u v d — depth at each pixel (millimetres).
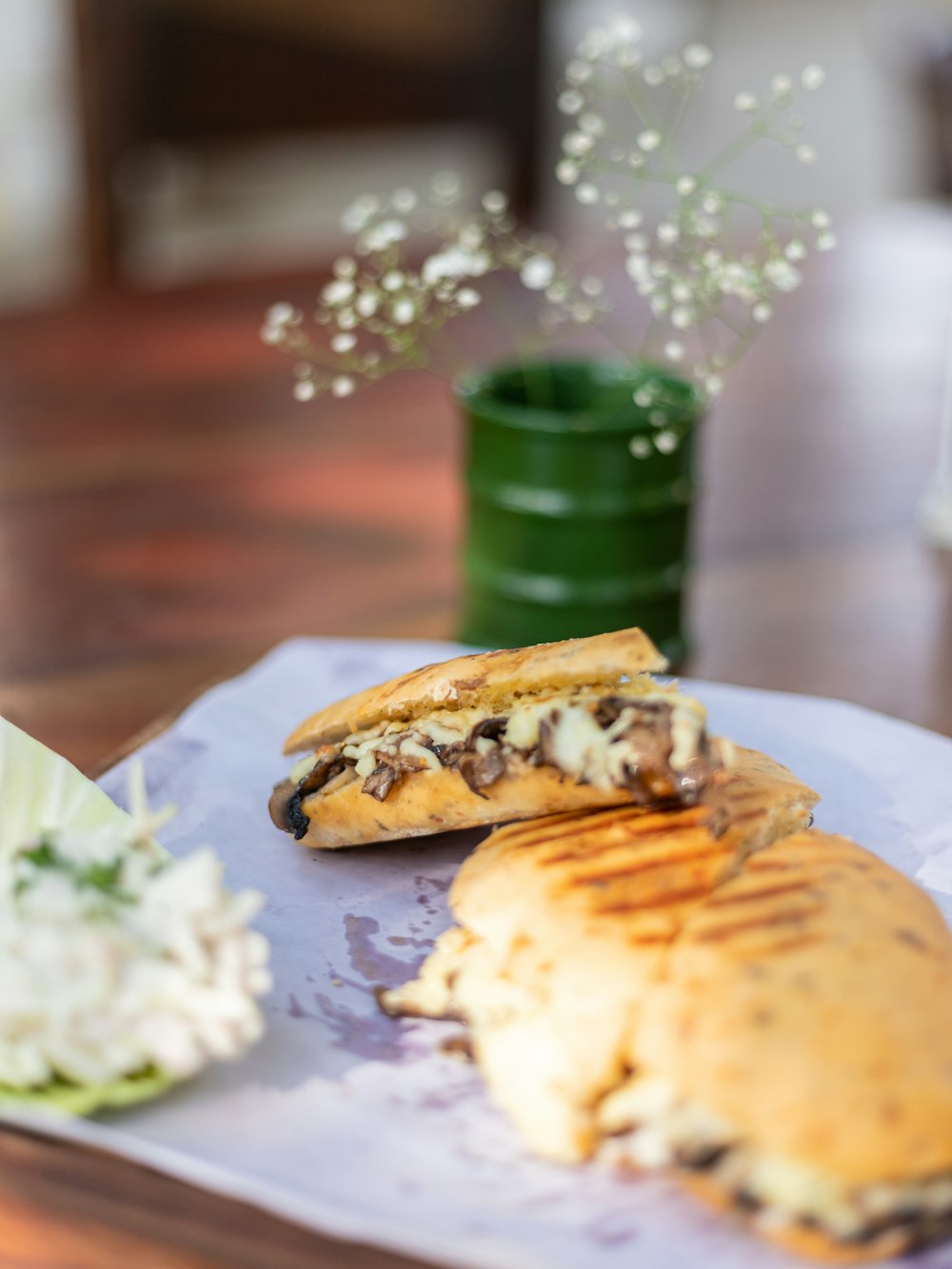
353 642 668
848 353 962
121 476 803
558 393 694
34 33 1348
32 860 517
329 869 584
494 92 1440
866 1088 490
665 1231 486
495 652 580
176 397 877
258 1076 516
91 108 1188
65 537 753
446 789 573
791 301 1043
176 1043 501
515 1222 484
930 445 860
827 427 875
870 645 697
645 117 677
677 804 562
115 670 669
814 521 786
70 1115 494
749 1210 488
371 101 1394
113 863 520
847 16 2193
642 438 647
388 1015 538
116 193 1219
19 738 567
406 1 1364
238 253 1379
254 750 619
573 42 1760
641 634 566
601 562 657
